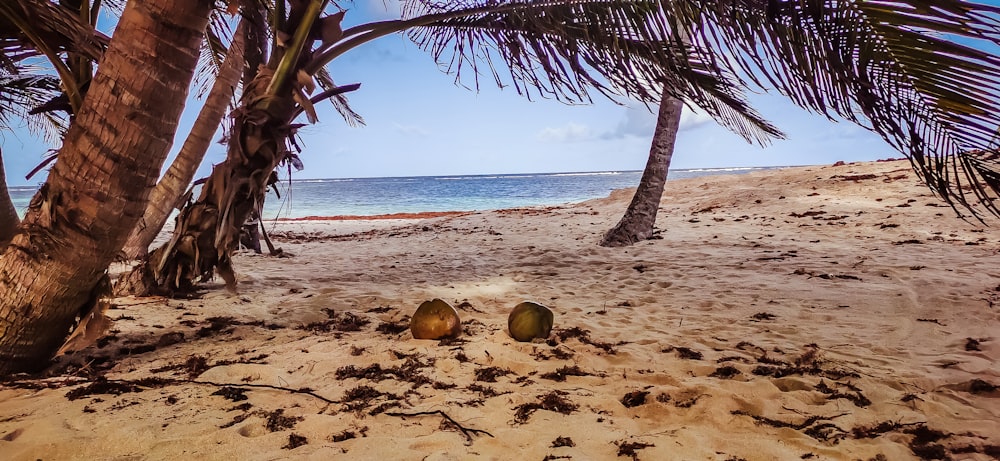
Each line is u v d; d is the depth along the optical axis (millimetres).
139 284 6602
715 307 6266
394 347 4652
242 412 3227
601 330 5305
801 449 2816
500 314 6062
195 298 6770
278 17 4305
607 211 17609
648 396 3482
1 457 2629
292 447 2777
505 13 4258
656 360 4320
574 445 2826
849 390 3621
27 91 6066
